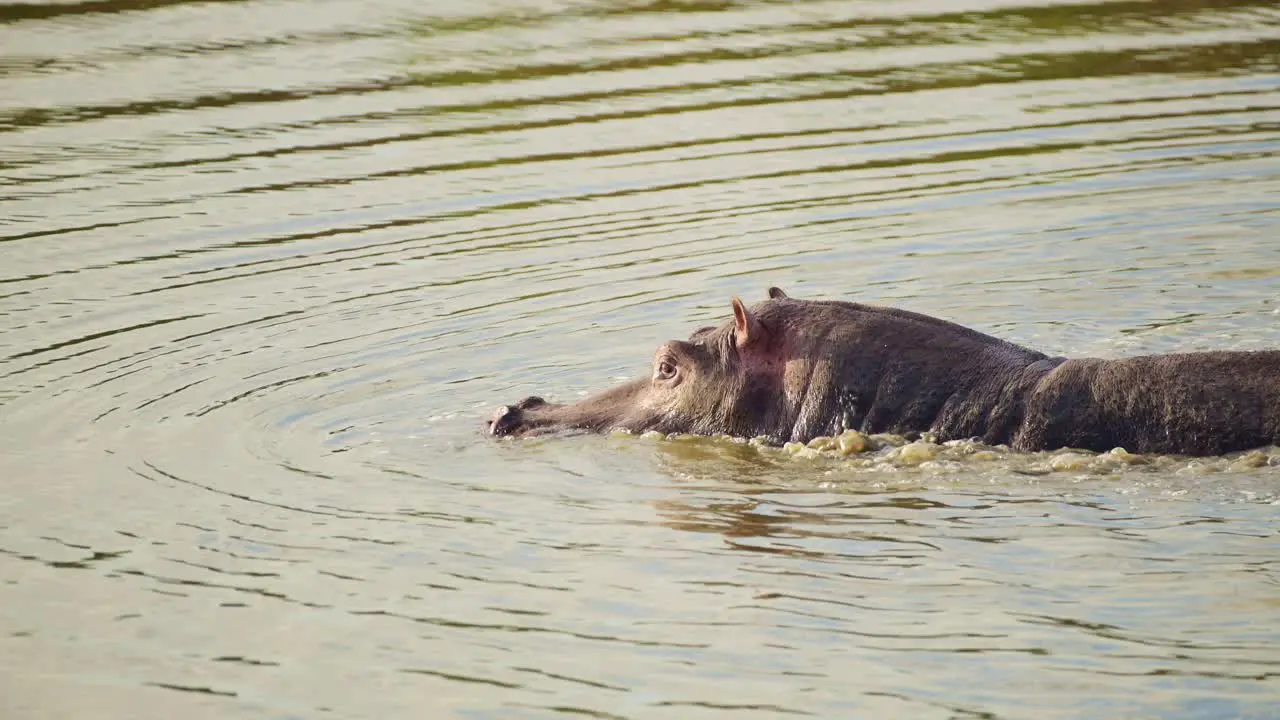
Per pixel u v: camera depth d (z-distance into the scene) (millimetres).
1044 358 43938
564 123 80438
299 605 33875
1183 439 40406
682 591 33719
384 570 35562
